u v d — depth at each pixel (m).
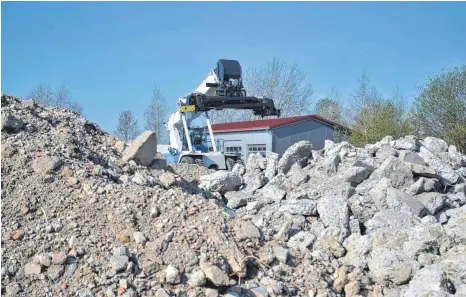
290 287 5.31
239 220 6.01
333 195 8.30
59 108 8.87
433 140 11.07
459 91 17.67
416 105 18.48
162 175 7.35
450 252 5.79
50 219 5.43
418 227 6.17
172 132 15.47
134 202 5.86
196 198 6.32
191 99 14.12
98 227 5.43
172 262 5.06
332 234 6.62
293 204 7.77
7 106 7.65
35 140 6.72
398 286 5.60
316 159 10.29
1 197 5.57
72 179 5.98
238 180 9.65
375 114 19.34
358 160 9.36
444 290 5.06
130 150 7.77
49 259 4.81
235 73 14.75
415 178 9.05
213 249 5.34
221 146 18.41
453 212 8.10
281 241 6.35
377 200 8.04
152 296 4.68
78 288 4.64
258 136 23.36
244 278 5.22
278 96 37.62
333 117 34.75
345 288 5.58
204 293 4.82
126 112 36.72
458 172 10.31
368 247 6.20
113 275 4.78
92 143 7.82
